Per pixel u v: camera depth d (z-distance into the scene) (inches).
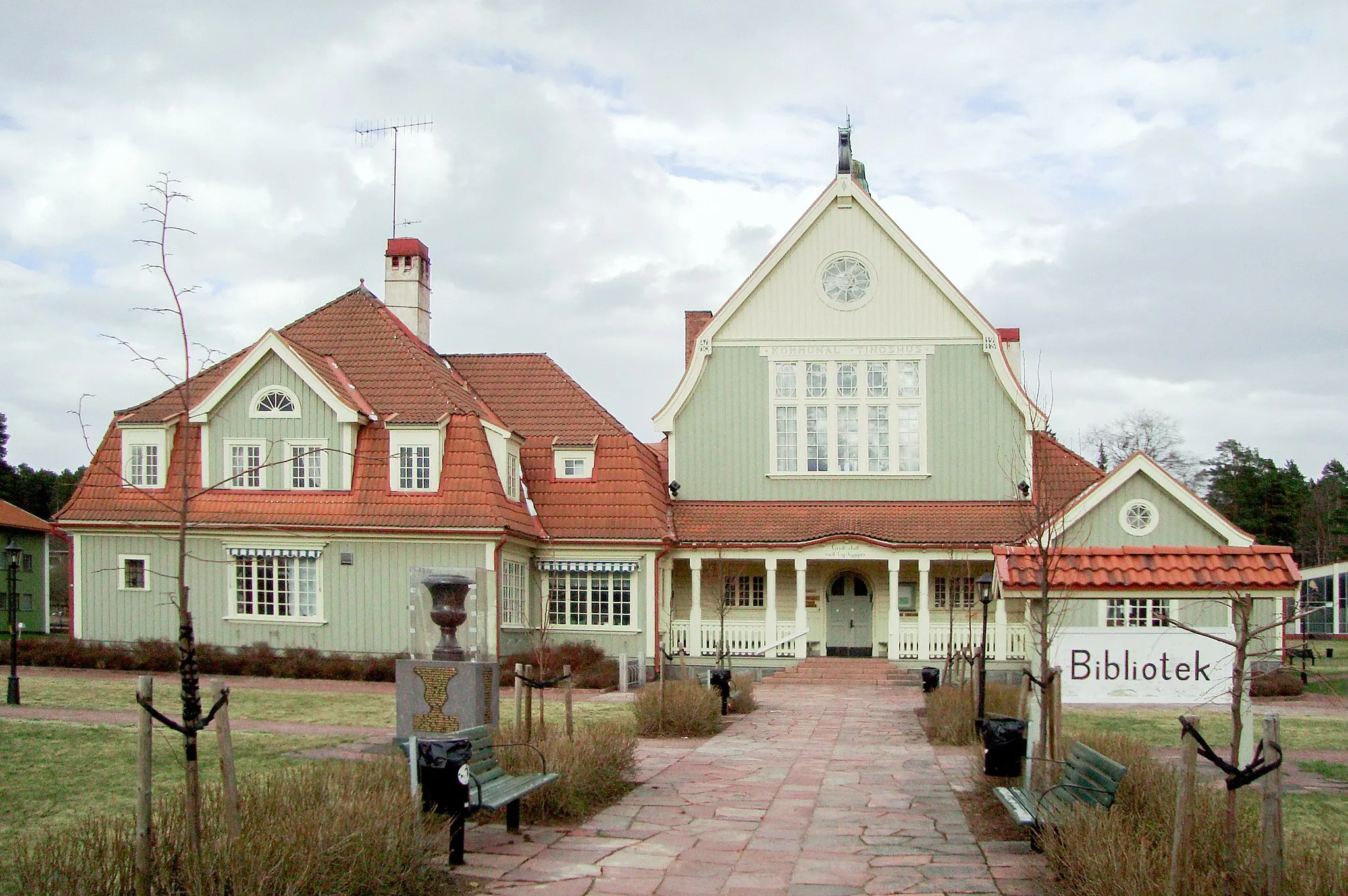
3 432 2925.7
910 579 1553.9
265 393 1363.2
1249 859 373.1
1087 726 888.3
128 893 331.3
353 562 1333.7
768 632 1465.3
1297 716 1011.9
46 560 2347.4
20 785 593.0
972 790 631.8
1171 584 629.9
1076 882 394.3
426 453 1341.0
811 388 1562.5
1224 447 3713.1
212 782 561.9
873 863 466.9
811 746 824.3
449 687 740.7
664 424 1578.5
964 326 1544.0
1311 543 3599.9
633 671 1371.8
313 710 955.3
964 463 1530.5
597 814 564.1
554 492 1485.0
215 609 1350.9
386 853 388.2
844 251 1565.0
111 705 949.8
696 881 437.7
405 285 1675.7
